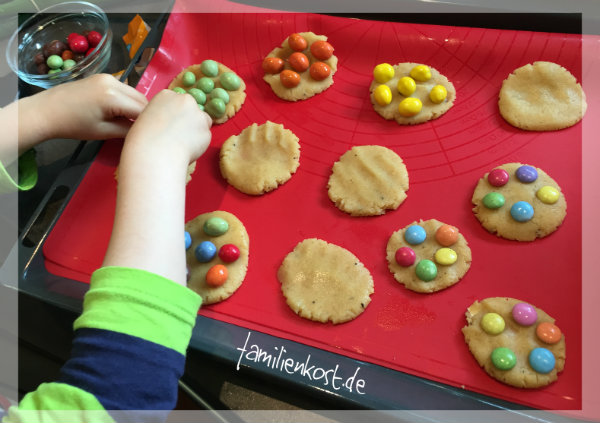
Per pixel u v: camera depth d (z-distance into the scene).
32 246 1.10
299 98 1.24
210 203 1.13
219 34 1.34
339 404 0.86
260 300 0.99
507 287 0.94
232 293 1.00
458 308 0.94
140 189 0.80
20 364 1.12
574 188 1.03
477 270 0.97
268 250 1.05
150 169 0.82
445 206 1.05
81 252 1.07
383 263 1.01
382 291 0.98
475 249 1.00
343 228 1.06
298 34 1.27
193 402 0.93
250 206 1.11
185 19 1.35
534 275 0.95
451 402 0.83
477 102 1.17
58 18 1.48
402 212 1.06
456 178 1.08
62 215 1.11
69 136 1.06
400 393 0.85
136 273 0.72
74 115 1.03
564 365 0.86
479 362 0.87
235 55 1.33
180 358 0.72
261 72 1.30
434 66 1.22
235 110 1.25
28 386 1.10
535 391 0.84
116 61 1.42
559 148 1.08
